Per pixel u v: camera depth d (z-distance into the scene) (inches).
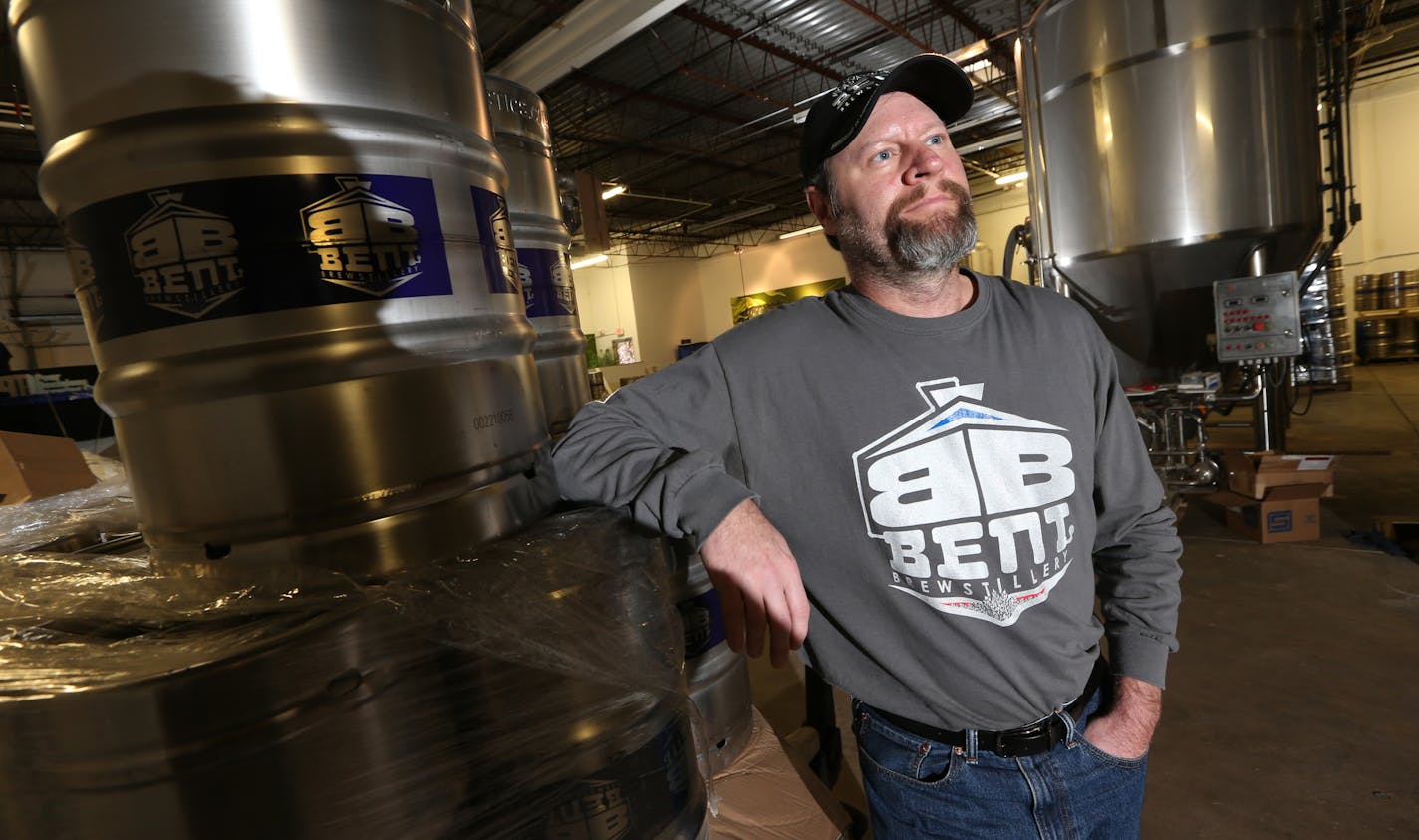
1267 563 120.2
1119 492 40.0
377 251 20.7
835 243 42.3
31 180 321.1
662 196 519.8
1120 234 140.1
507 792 21.7
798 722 89.9
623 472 30.2
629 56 300.4
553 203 58.0
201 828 17.2
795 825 47.4
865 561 36.4
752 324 39.5
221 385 19.4
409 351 21.5
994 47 319.0
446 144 23.0
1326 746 73.5
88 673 16.5
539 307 55.7
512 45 263.3
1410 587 105.3
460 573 21.5
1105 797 38.4
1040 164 153.3
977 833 37.8
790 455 37.1
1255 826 64.8
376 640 19.2
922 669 36.5
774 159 480.4
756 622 28.1
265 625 18.1
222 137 18.6
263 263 19.2
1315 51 135.7
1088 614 38.5
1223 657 92.5
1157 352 153.1
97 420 326.0
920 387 36.1
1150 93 131.6
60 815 17.1
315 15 19.5
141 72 18.5
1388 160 372.5
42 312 352.8
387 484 21.2
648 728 25.9
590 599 24.6
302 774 18.1
